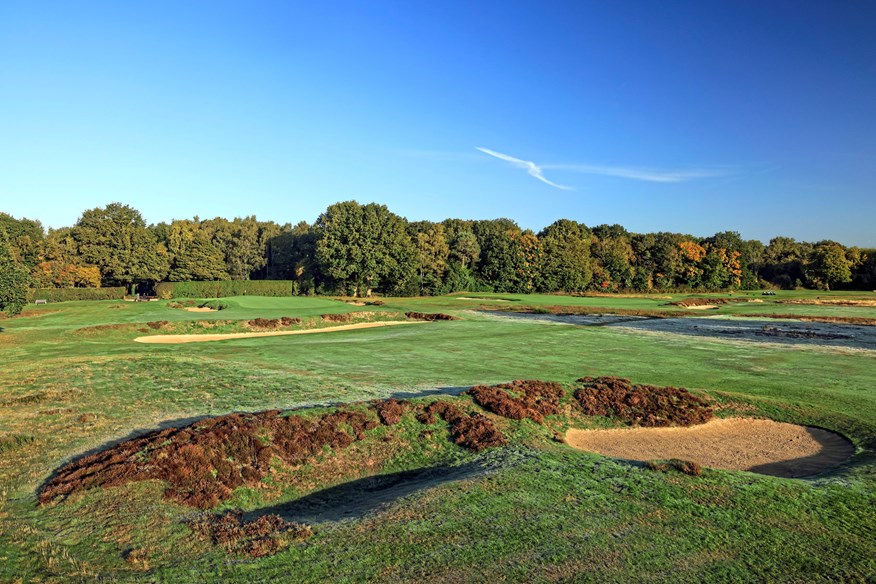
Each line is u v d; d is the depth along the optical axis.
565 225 145.75
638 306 78.81
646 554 10.03
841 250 137.88
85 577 9.25
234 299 65.56
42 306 69.25
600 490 12.93
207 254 117.00
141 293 113.06
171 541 10.63
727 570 9.57
